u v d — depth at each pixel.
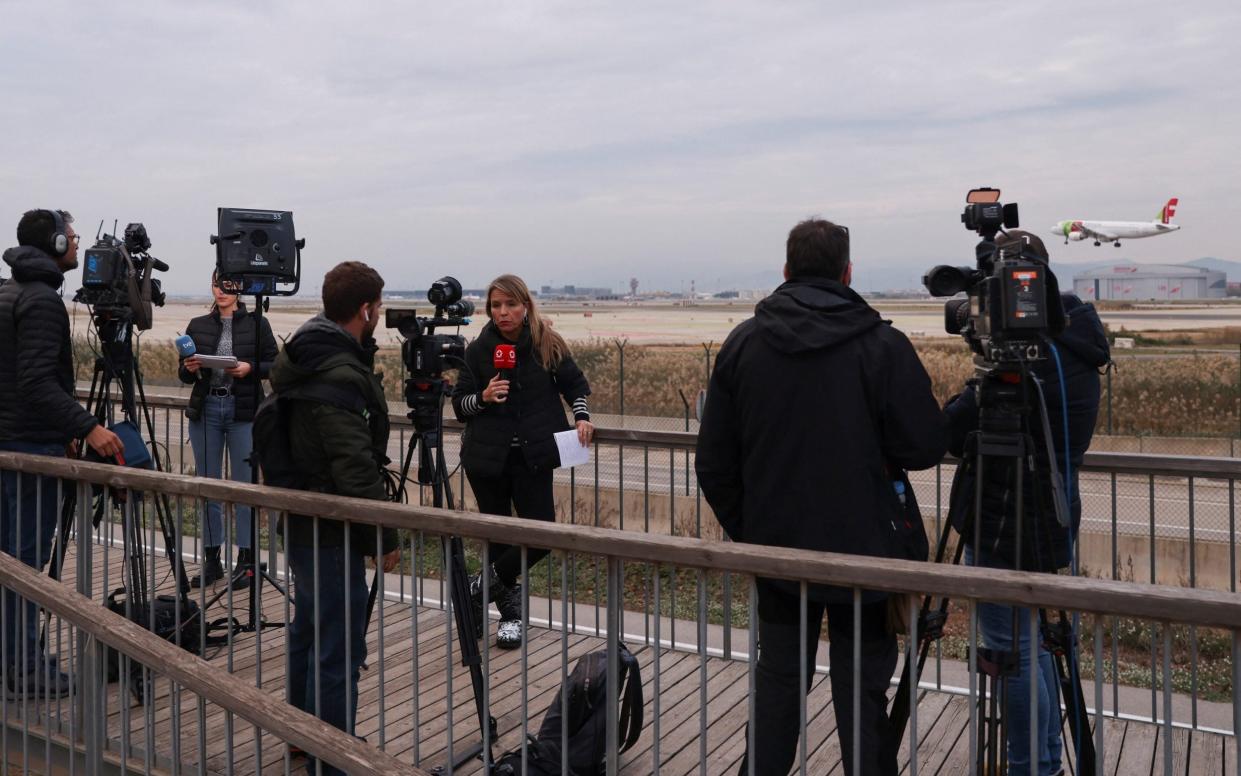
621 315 130.12
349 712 3.59
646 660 4.91
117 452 4.48
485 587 3.03
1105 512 11.73
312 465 3.61
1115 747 3.93
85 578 4.17
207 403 6.24
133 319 4.85
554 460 4.98
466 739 4.05
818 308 2.87
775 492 2.88
